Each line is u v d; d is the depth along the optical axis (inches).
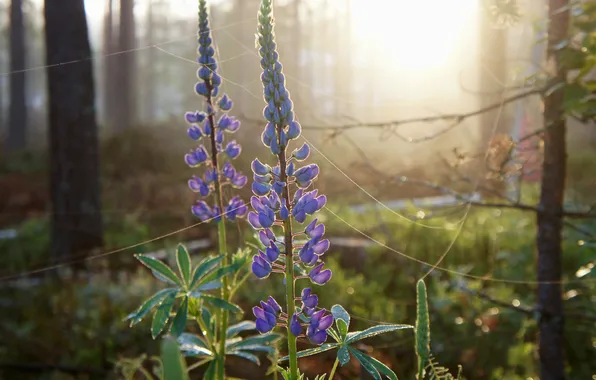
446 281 218.8
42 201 535.2
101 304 224.7
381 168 378.6
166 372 41.1
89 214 327.0
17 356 205.9
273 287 205.2
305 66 1288.1
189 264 83.8
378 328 70.0
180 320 79.6
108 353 198.8
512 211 273.0
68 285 254.5
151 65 1624.0
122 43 553.0
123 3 557.3
